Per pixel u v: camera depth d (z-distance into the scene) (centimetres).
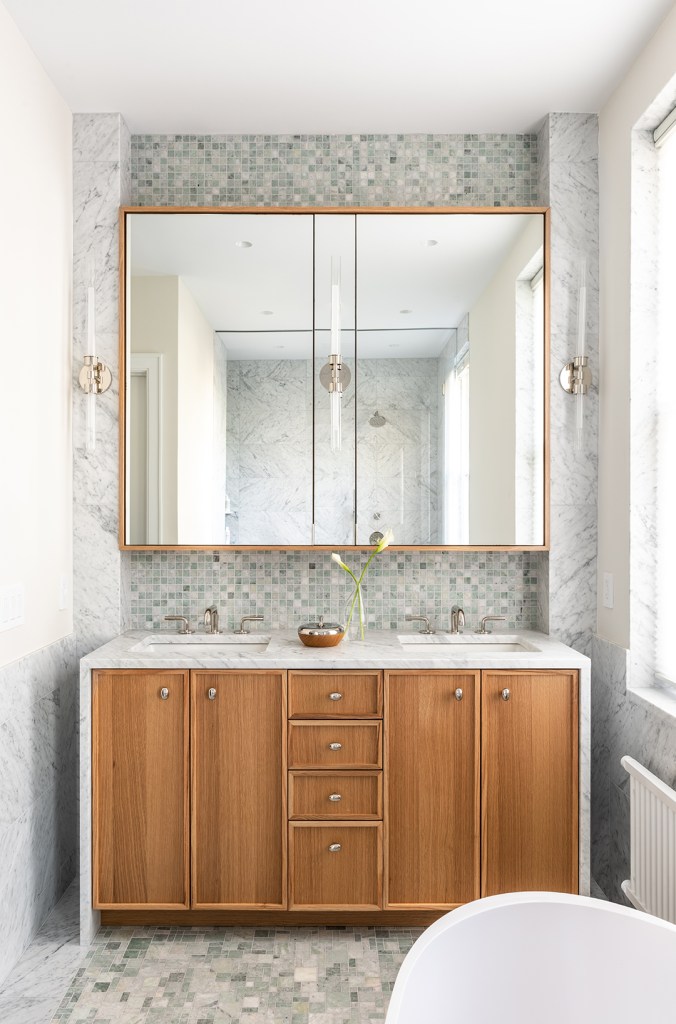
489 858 240
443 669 240
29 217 239
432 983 144
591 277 280
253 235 281
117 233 280
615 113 263
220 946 235
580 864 240
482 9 220
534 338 280
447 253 281
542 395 279
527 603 296
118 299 279
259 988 214
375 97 269
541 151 291
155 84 260
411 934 242
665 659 242
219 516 279
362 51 241
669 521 240
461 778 240
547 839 241
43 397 250
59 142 266
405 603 296
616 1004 155
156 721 241
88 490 278
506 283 280
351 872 240
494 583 296
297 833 240
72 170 278
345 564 296
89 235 279
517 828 241
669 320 242
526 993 155
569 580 280
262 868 240
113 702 241
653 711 224
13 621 226
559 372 280
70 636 274
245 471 279
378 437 279
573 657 241
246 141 296
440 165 294
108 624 279
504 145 296
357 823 239
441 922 153
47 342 254
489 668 240
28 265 238
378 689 240
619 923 158
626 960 156
